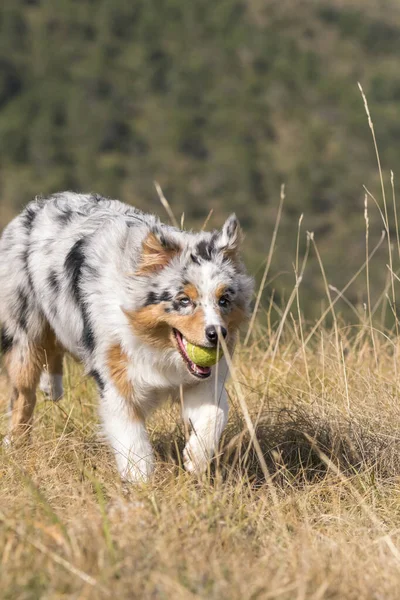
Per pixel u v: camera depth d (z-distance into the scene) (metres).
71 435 11.31
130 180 122.62
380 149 105.25
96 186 119.94
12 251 11.55
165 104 135.75
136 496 9.12
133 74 144.88
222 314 9.52
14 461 10.09
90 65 143.62
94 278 10.07
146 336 9.69
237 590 7.22
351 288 38.94
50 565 7.37
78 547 7.64
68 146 131.38
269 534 8.72
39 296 11.12
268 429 11.47
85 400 13.01
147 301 9.59
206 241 9.82
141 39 150.88
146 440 10.01
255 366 13.85
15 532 7.95
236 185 107.69
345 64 143.25
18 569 7.29
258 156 115.62
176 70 141.25
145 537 7.98
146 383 9.93
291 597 7.27
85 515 8.59
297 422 11.47
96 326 9.97
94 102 136.88
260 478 10.55
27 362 11.58
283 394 12.68
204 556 7.71
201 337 9.23
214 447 9.84
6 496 9.12
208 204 111.31
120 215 10.90
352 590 7.54
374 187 97.12
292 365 13.36
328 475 10.35
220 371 10.02
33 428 11.65
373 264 42.22
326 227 92.44
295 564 7.88
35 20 155.25
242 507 9.09
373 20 156.25
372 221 67.50
